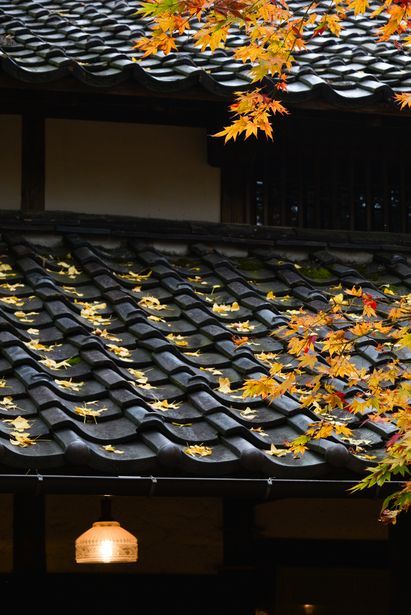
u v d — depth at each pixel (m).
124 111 8.78
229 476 5.94
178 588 7.68
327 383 6.89
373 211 9.14
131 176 8.76
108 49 8.24
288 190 9.01
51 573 7.48
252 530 7.85
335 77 8.46
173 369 6.79
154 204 8.77
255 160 8.98
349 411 6.35
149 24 9.29
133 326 7.32
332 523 8.02
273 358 7.21
